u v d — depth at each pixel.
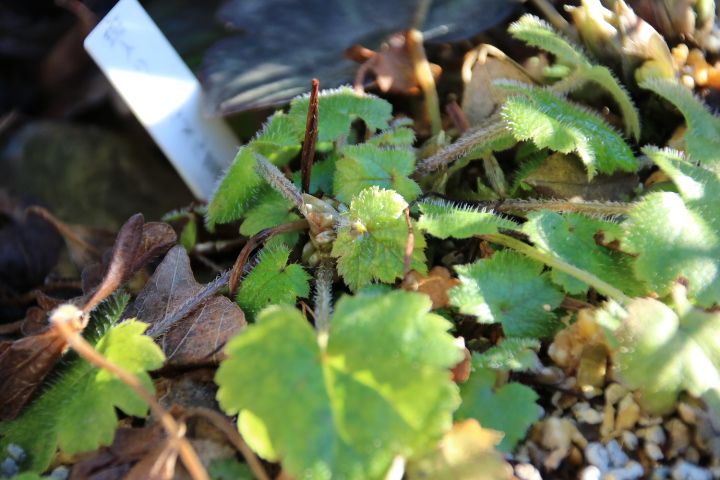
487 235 0.19
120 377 0.16
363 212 0.18
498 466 0.16
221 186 0.20
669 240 0.18
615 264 0.19
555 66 0.23
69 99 0.30
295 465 0.15
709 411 0.17
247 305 0.19
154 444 0.16
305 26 0.24
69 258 0.25
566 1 0.25
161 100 0.23
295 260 0.20
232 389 0.15
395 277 0.18
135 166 0.27
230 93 0.23
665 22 0.22
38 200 0.27
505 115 0.20
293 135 0.21
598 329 0.18
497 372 0.18
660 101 0.22
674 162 0.19
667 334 0.17
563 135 0.19
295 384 0.15
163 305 0.19
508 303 0.18
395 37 0.23
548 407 0.18
